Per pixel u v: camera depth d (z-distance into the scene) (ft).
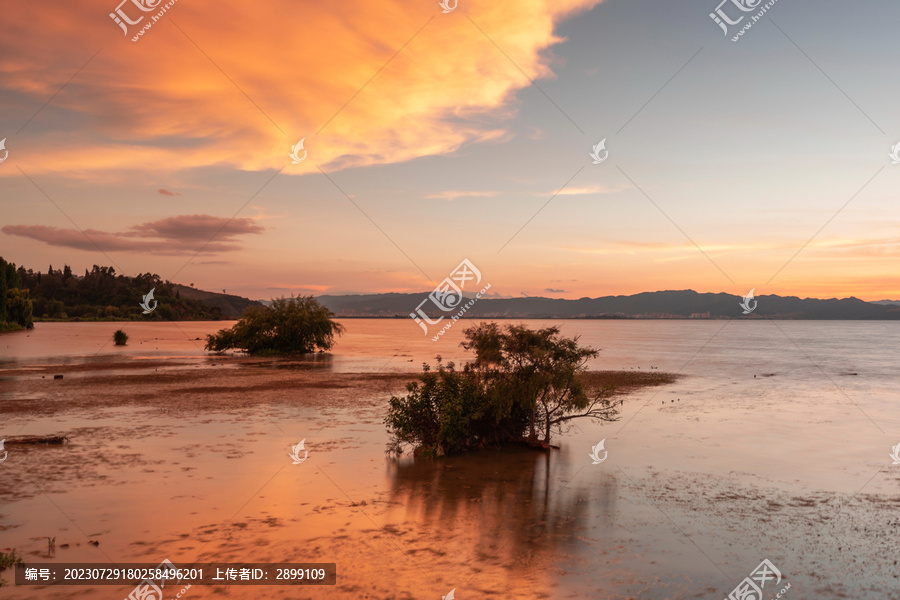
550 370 59.82
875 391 108.27
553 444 62.23
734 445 61.62
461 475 49.03
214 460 52.42
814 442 63.31
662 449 59.72
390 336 392.88
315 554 31.96
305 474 48.47
